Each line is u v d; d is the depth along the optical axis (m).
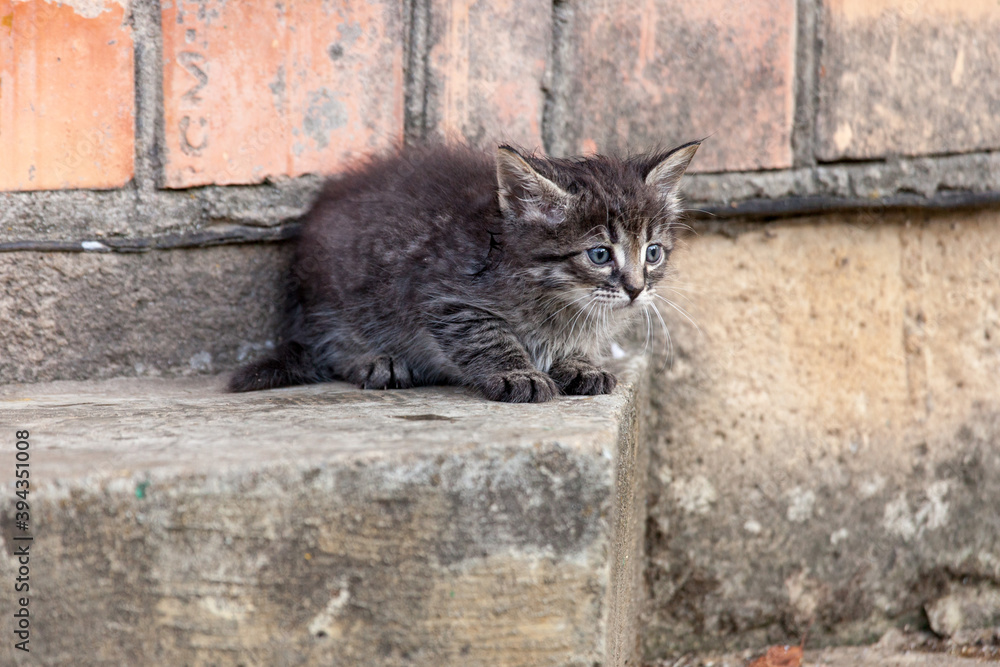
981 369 3.15
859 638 3.17
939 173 2.99
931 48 2.95
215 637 1.73
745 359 3.08
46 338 2.64
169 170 2.68
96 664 1.71
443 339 2.57
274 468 1.70
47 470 1.66
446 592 1.76
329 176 2.82
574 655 1.80
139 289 2.72
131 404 2.29
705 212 2.97
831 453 3.12
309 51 2.75
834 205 2.97
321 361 2.82
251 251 2.84
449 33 2.83
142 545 1.69
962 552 3.18
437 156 2.73
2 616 1.66
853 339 3.10
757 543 3.13
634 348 3.04
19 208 2.56
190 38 2.64
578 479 1.78
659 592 3.12
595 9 2.88
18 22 2.48
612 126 2.95
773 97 2.94
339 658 1.77
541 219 2.49
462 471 1.74
